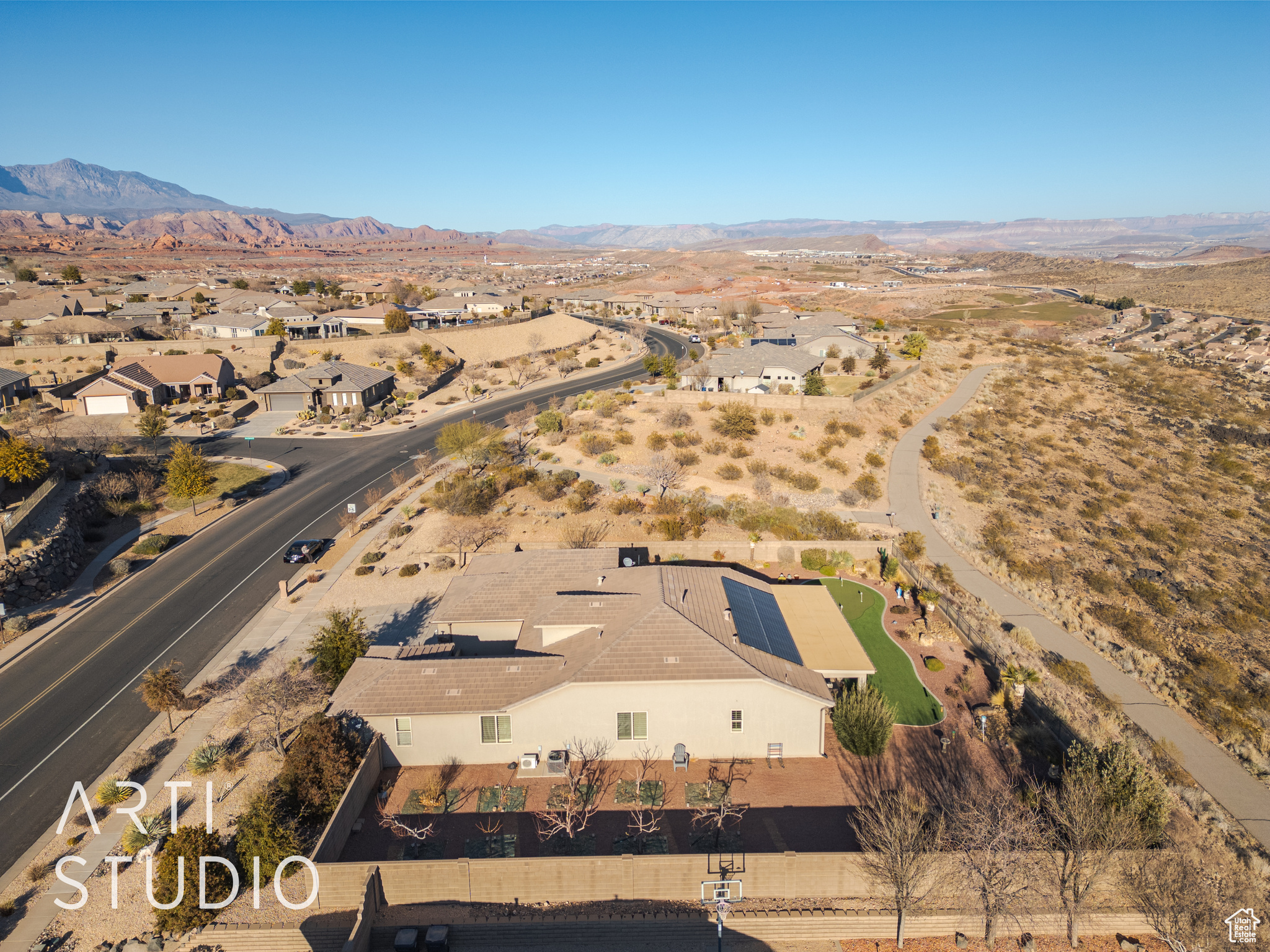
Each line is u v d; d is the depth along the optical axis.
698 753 32.22
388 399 96.50
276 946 24.27
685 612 34.31
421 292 181.88
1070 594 51.09
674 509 58.31
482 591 40.16
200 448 77.12
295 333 121.88
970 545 57.66
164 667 39.22
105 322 116.44
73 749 32.84
